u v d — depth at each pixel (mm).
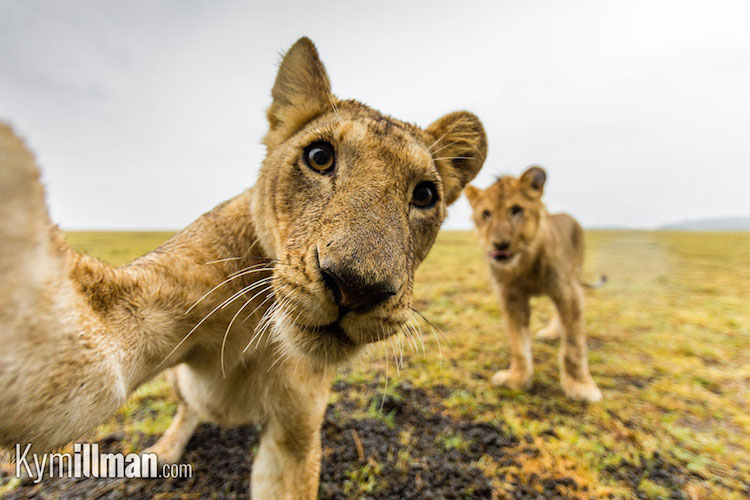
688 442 662
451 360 964
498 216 875
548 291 854
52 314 235
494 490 531
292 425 418
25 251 214
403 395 761
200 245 374
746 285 2201
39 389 235
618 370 974
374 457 579
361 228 294
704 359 1056
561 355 844
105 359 274
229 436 615
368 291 277
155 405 699
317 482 452
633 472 588
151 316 321
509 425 688
